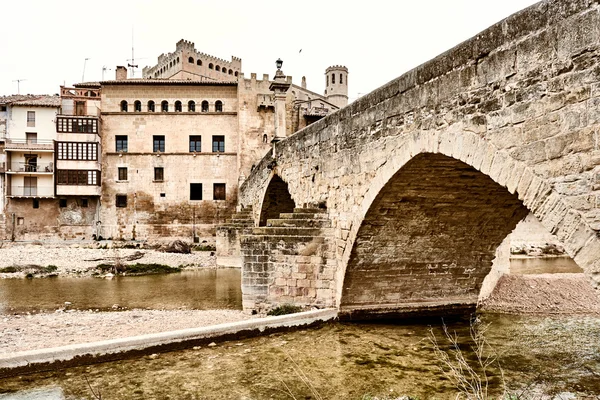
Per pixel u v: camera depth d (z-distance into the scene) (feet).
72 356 36.09
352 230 45.75
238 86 164.14
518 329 49.93
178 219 163.32
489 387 33.27
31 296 76.54
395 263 48.80
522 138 24.73
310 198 57.16
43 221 160.15
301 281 50.88
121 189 162.50
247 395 31.19
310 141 56.90
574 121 21.76
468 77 28.96
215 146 166.81
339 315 49.78
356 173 44.62
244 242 51.34
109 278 98.07
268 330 45.37
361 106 43.39
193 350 40.81
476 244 49.62
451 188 39.93
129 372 35.27
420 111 33.96
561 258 128.16
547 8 23.38
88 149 158.81
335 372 35.96
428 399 30.89
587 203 20.99
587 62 21.16
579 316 55.83
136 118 164.45
